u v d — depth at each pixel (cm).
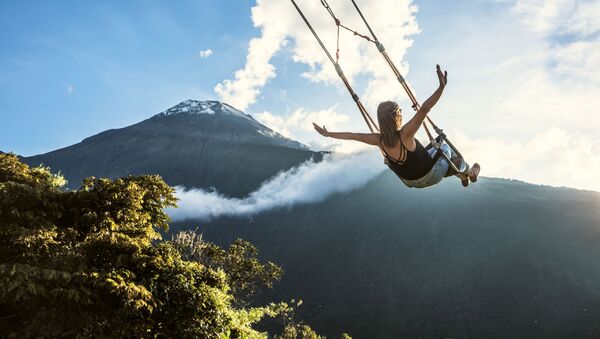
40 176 1520
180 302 1286
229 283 2861
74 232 1272
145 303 1156
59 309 1050
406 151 339
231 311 1552
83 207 1371
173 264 1354
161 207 1559
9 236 1123
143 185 1523
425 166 350
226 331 1441
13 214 1128
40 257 1116
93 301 1101
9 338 1045
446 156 365
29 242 1095
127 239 1281
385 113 334
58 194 1360
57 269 1067
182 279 1305
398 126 338
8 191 1187
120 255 1231
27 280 980
